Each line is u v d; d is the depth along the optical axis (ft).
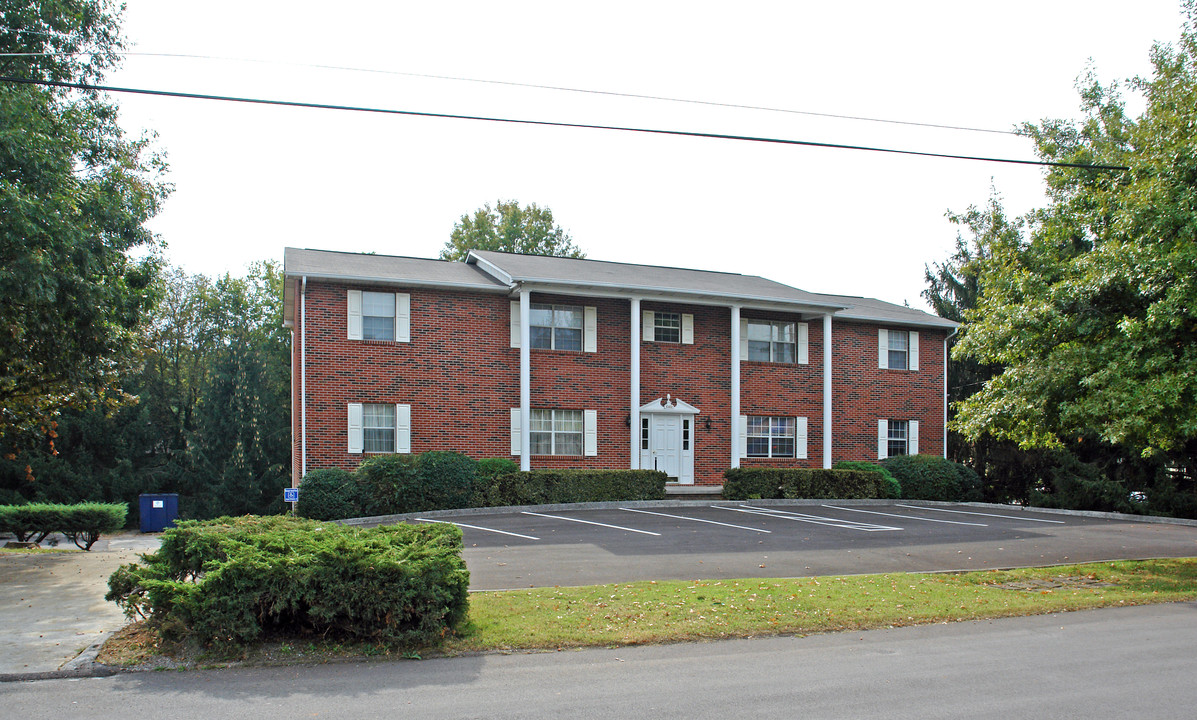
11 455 59.06
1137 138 48.83
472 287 73.77
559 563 42.14
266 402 133.80
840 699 21.33
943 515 70.33
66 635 27.40
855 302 99.66
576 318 80.33
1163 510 78.43
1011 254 52.13
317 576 25.58
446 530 31.32
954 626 30.37
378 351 71.46
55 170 41.68
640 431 81.20
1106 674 23.85
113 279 47.19
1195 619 32.14
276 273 156.87
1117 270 42.42
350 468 69.82
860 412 92.38
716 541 50.65
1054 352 45.14
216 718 19.66
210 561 26.11
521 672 23.80
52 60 49.49
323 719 19.61
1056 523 68.28
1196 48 45.91
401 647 25.70
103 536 81.87
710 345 85.51
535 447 77.97
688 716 19.93
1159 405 39.24
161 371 148.46
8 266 36.58
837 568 42.37
